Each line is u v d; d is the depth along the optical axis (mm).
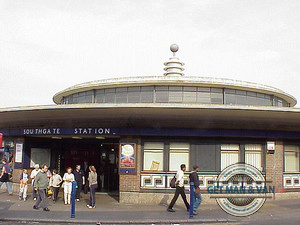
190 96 19422
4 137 19625
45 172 14180
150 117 15383
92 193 14547
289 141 16953
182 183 13633
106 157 19359
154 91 19469
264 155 16453
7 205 14945
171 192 15641
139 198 15578
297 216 12852
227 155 16172
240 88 19969
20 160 18172
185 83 19078
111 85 19922
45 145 19234
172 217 12609
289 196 16578
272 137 16422
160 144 15984
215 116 15336
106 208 14406
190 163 15828
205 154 15945
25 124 17719
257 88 20062
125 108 15000
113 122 15844
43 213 13289
